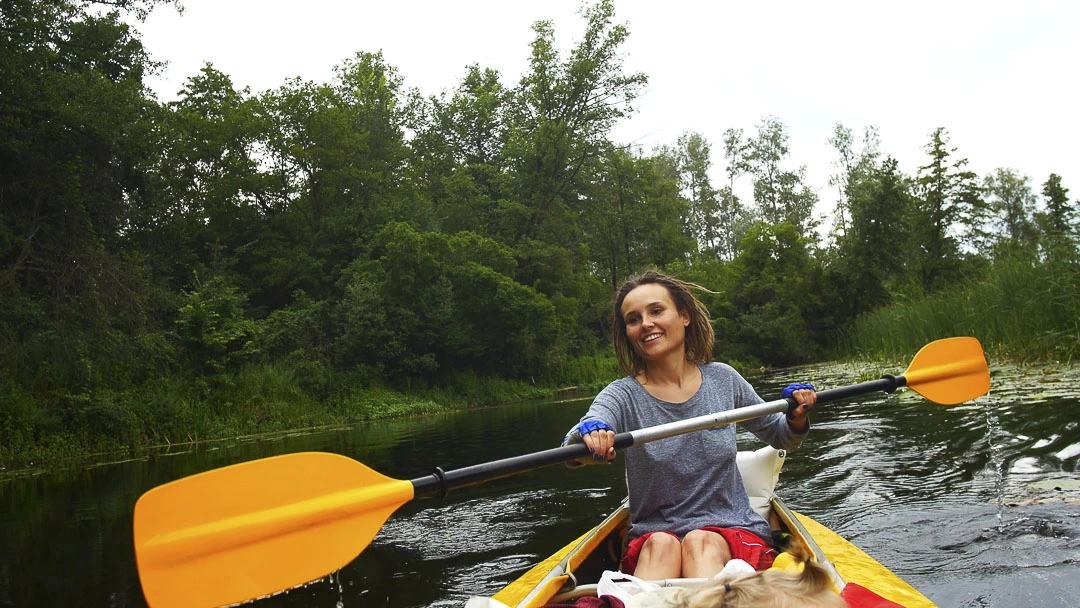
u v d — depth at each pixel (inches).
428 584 125.5
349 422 603.2
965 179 1277.1
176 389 518.9
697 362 107.5
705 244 2004.2
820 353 1144.8
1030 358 364.2
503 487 212.5
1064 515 131.6
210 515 64.7
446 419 541.6
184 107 1002.7
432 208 1030.4
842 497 165.2
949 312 451.2
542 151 1059.9
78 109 563.2
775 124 1935.3
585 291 1064.8
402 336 735.7
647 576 82.5
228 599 64.5
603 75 1067.9
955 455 193.9
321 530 70.7
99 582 133.4
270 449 363.3
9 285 482.9
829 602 39.1
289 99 938.7
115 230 636.7
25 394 417.7
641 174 1237.7
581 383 930.7
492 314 808.3
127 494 236.2
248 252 898.7
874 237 1150.3
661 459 94.7
